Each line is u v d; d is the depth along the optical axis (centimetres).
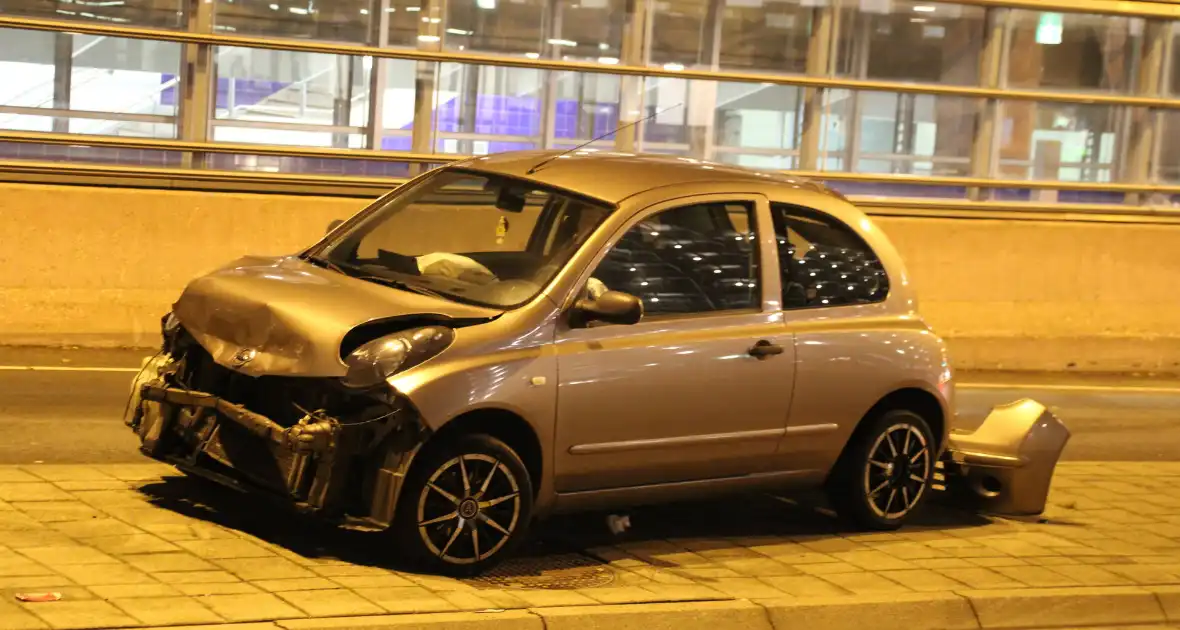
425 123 1772
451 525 735
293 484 711
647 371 790
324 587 682
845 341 880
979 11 2005
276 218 1491
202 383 785
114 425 1077
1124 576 873
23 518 748
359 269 828
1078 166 2078
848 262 905
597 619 688
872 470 915
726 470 844
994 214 1903
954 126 2028
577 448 771
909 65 1995
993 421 1018
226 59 1666
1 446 977
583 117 1862
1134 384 1756
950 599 786
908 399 932
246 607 639
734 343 828
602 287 789
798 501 989
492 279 792
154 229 1445
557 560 796
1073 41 2044
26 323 1401
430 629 645
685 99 1903
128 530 744
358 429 717
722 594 750
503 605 690
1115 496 1094
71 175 1461
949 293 1777
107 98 1627
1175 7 2052
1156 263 1864
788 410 855
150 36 1599
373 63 1739
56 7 1590
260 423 723
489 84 1805
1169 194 2081
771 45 1941
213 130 1667
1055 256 1820
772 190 884
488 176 866
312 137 1723
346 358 720
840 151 1983
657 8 1877
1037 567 876
